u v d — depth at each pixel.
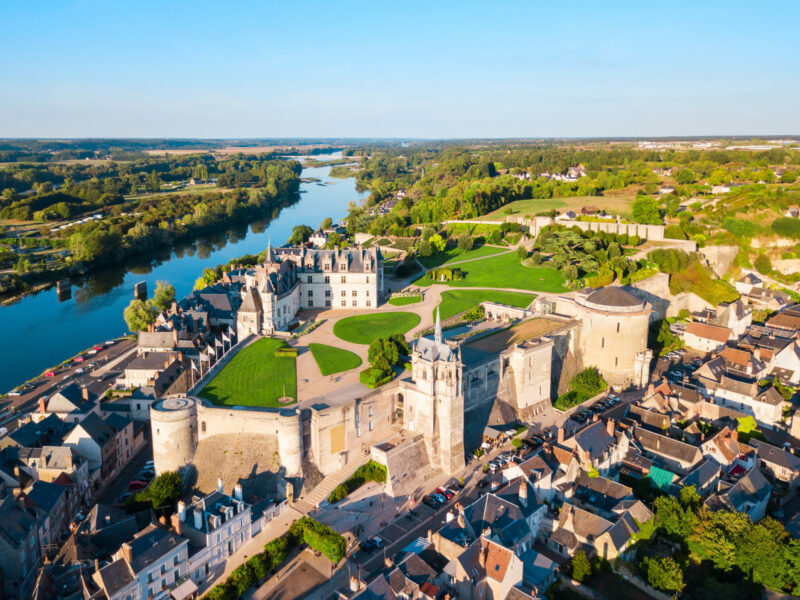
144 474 157.75
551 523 131.62
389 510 143.50
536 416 191.38
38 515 125.38
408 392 162.25
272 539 130.25
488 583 108.25
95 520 126.88
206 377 170.62
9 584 114.19
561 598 114.19
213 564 122.00
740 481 138.62
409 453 154.25
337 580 120.19
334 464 150.88
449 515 125.06
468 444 169.75
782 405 178.62
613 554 119.81
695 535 124.19
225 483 144.00
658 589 114.12
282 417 142.12
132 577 106.00
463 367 166.75
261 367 180.00
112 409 179.12
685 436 162.12
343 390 161.88
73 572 111.00
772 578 115.44
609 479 140.88
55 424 158.25
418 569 109.62
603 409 191.88
